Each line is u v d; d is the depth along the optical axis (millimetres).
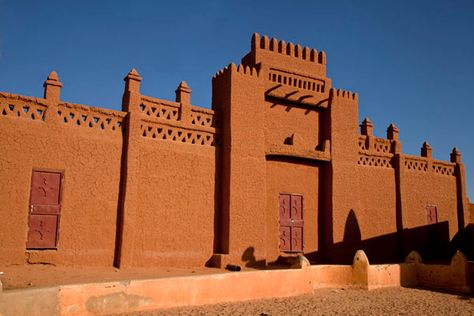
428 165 20172
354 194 16984
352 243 16547
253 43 16062
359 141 18219
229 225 13773
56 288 6973
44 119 11812
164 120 13602
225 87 14969
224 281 9352
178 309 8336
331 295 11078
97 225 12062
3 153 11109
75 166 12000
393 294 11742
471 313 9719
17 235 10992
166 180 13289
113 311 7609
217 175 14359
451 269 12766
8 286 9062
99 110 12609
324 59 17453
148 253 12648
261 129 15039
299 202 16062
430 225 19578
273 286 10273
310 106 16906
